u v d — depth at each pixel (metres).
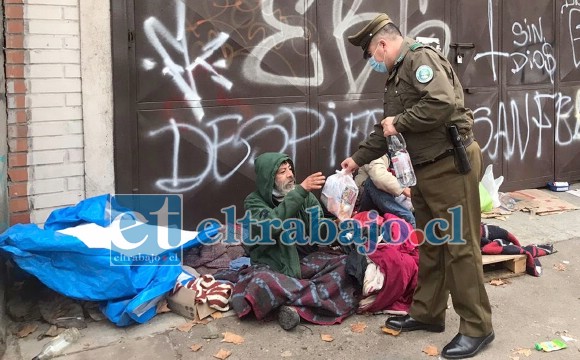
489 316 2.97
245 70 4.42
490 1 5.52
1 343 2.99
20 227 3.20
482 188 5.30
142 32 4.00
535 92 5.93
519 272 4.00
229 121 4.40
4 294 3.26
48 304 3.35
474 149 2.91
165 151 4.18
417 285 3.23
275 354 3.00
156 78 4.08
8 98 3.59
